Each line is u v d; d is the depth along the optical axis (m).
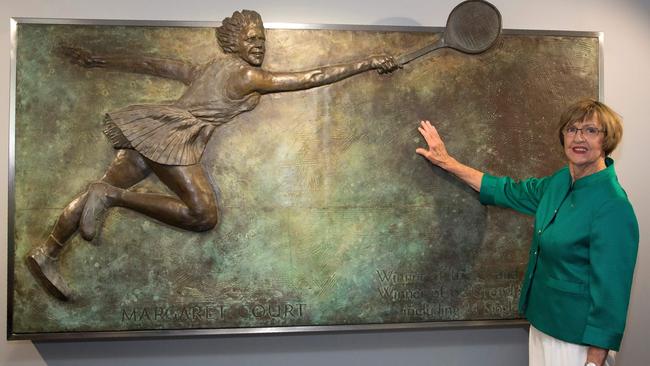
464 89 1.84
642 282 2.00
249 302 1.78
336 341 1.94
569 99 1.88
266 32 1.80
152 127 1.73
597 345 1.35
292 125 1.80
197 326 1.77
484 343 1.98
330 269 1.80
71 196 1.74
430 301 1.83
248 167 1.78
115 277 1.75
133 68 1.75
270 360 1.92
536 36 1.87
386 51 1.83
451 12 1.81
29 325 1.73
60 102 1.74
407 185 1.82
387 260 1.82
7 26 1.82
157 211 1.73
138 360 1.88
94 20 1.75
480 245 1.84
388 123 1.82
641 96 1.99
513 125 1.86
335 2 1.93
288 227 1.79
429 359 1.96
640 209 1.99
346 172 1.81
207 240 1.77
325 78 1.79
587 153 1.44
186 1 1.88
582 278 1.43
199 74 1.77
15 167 1.73
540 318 1.51
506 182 1.74
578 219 1.43
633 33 2.00
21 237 1.72
